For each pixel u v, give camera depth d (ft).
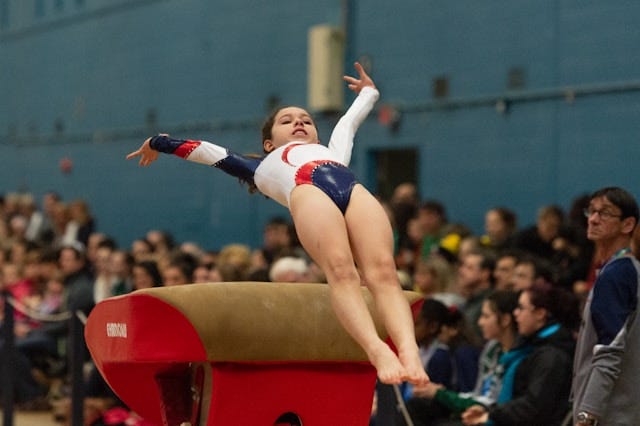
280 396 22.65
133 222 79.25
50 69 90.07
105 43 82.38
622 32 46.42
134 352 22.33
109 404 44.24
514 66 51.42
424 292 40.60
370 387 23.41
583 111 48.16
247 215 67.56
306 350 22.21
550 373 30.12
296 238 48.24
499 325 32.48
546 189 49.93
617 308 25.02
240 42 68.23
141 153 24.48
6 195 97.14
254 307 21.84
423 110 56.18
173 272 42.93
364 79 26.89
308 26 62.80
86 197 85.10
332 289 20.75
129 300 22.43
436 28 55.47
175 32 74.54
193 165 72.74
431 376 34.24
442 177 55.36
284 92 64.54
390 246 21.35
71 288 49.85
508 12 51.67
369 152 59.82
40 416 50.03
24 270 59.47
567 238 39.55
